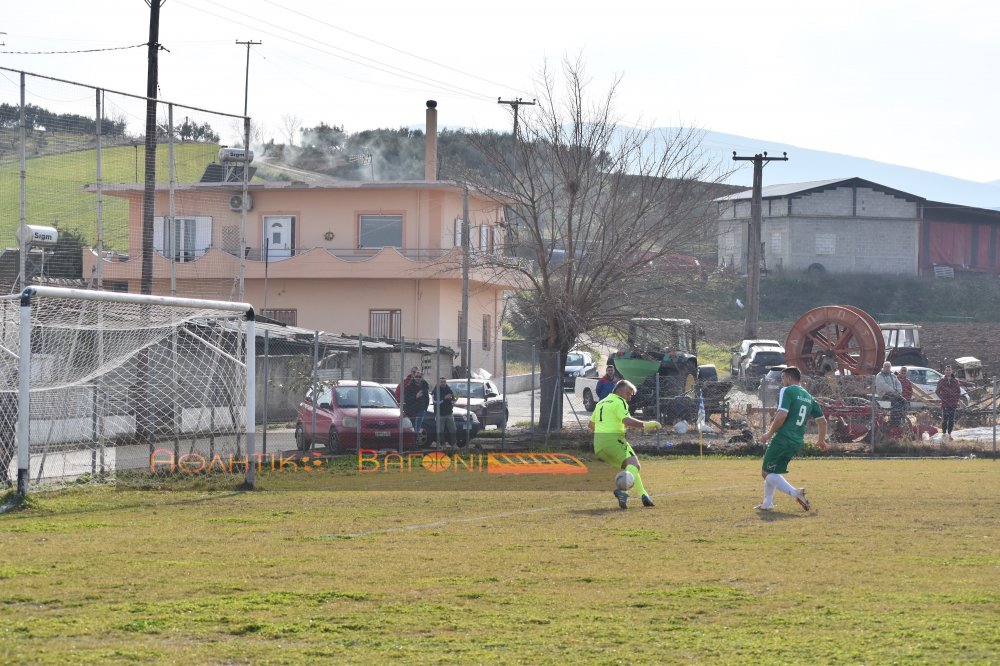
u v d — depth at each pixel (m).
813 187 109.81
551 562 15.38
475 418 40.78
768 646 10.62
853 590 13.38
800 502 21.66
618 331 48.72
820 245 109.94
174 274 42.44
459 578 14.11
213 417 30.91
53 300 27.41
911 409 48.12
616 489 22.27
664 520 20.25
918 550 16.53
